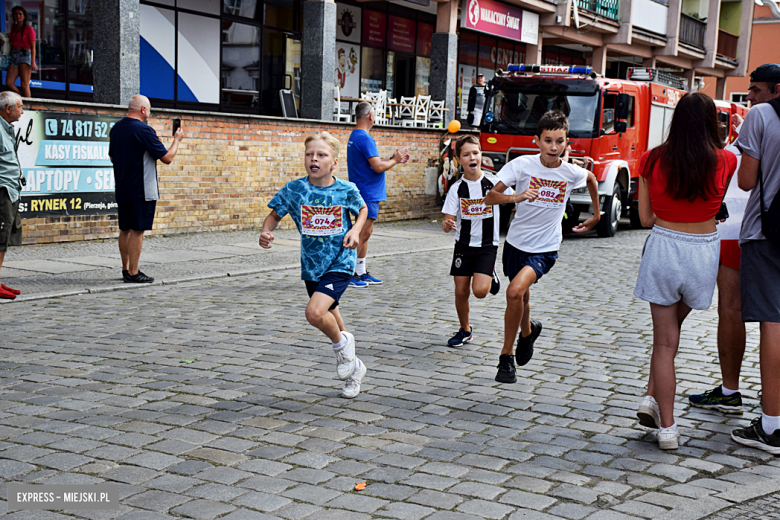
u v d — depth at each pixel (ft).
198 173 45.73
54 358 19.65
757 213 14.47
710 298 14.20
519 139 53.21
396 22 77.05
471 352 21.40
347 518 11.05
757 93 15.10
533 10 79.97
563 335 23.66
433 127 65.00
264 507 11.35
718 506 11.74
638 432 15.16
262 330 23.39
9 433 14.19
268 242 16.83
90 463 12.89
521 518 11.16
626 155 56.24
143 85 54.03
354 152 31.37
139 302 27.35
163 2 54.60
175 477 12.39
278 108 65.31
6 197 26.48
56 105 38.27
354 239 16.16
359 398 16.90
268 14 63.26
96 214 40.78
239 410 15.87
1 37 44.60
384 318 25.63
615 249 47.34
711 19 114.32
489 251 21.21
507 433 14.88
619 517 11.27
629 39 90.74
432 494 11.94
